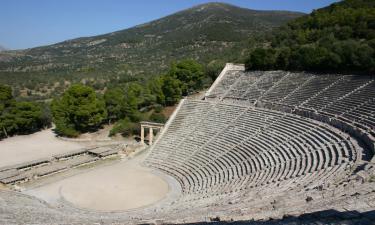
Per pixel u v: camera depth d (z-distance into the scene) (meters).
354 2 96.94
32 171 53.62
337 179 24.25
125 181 50.62
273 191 27.53
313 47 67.44
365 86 48.38
